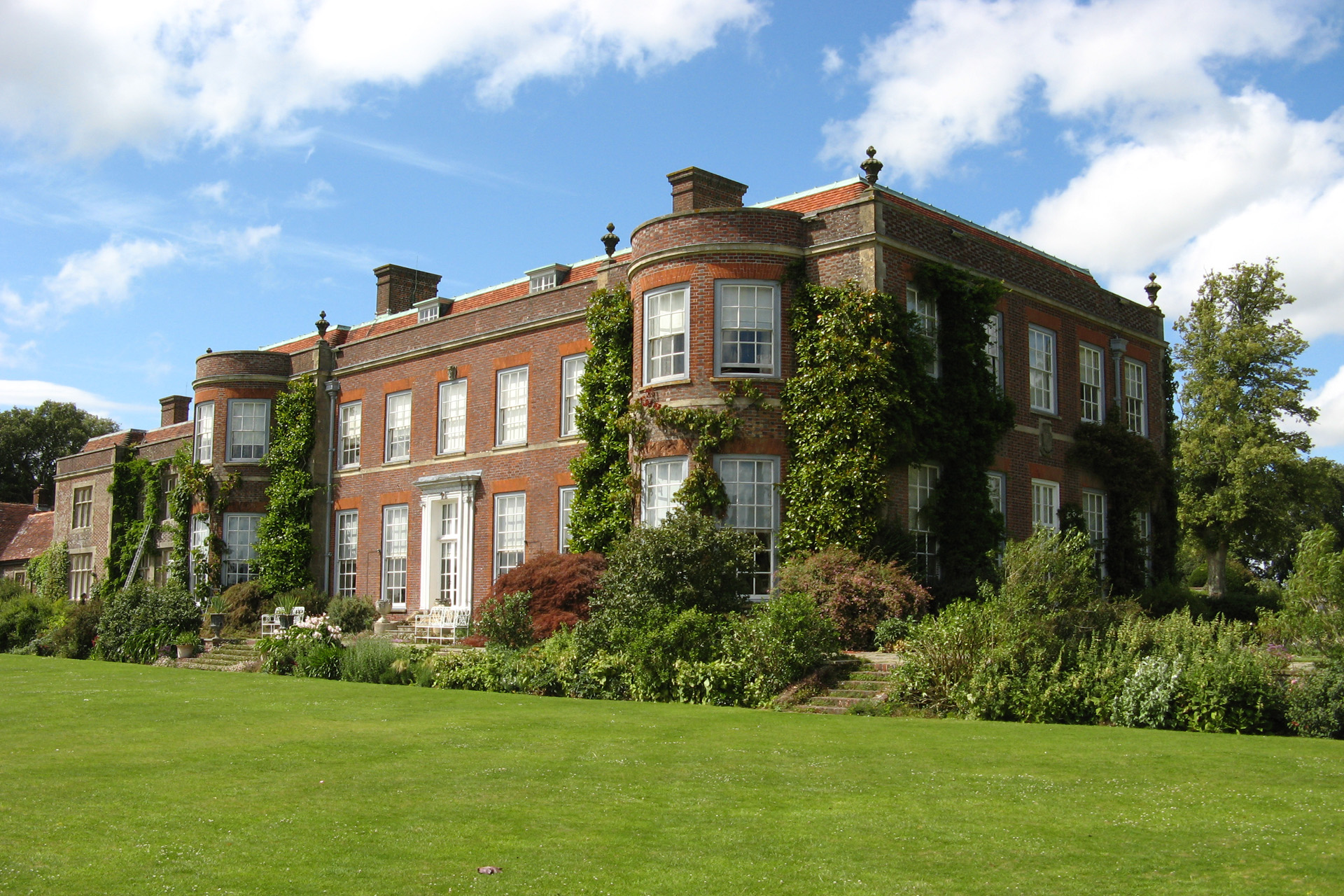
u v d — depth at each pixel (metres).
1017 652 14.44
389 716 14.02
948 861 6.81
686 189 23.52
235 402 33.28
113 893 6.15
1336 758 10.42
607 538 23.53
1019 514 22.75
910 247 20.67
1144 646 14.46
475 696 17.03
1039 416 23.61
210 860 6.81
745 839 7.36
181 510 34.84
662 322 21.42
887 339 19.83
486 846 7.16
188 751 11.02
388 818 7.96
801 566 18.80
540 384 26.55
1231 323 39.84
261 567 32.38
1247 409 38.78
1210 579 39.28
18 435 61.62
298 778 9.48
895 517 19.78
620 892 6.21
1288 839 7.32
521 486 26.59
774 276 20.73
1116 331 26.55
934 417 20.58
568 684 17.61
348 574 31.44
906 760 10.31
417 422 29.75
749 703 15.77
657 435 21.08
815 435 20.02
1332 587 14.79
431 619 26.23
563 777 9.51
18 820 7.92
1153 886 6.27
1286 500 37.75
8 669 23.66
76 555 43.47
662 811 8.19
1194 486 39.16
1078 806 8.34
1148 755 10.62
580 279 25.80
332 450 32.41
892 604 18.03
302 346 35.09
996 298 21.91
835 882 6.38
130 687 18.72
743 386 20.42
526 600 21.27
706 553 18.62
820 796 8.70
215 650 27.08
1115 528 25.44
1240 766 9.99
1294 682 12.77
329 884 6.32
